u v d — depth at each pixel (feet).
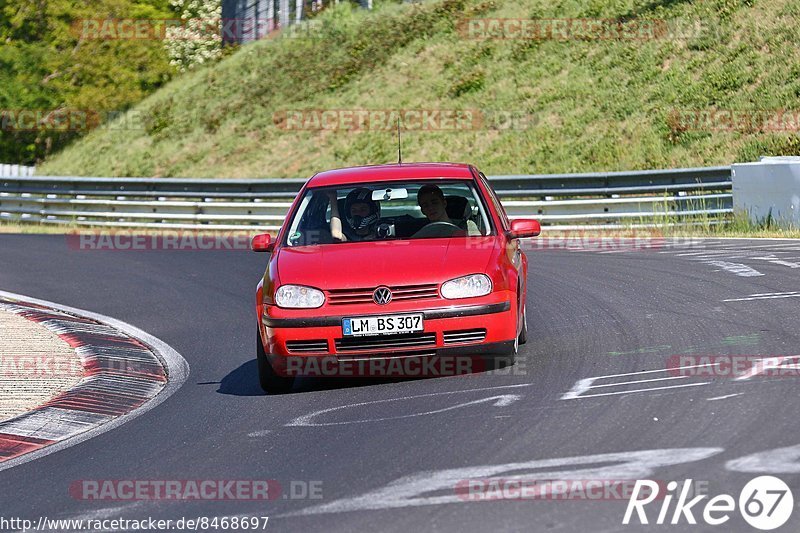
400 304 80.33
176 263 193.47
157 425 78.89
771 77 301.02
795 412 65.41
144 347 117.70
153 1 508.94
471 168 98.53
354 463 62.23
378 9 466.70
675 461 57.21
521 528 48.32
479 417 70.59
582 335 99.81
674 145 289.74
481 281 81.56
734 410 67.10
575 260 162.91
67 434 78.74
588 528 47.93
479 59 383.04
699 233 187.73
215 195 258.78
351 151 357.00
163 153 413.59
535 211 220.43
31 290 167.32
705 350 87.71
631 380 78.33
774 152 268.00
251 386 92.12
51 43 497.87
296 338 80.94
